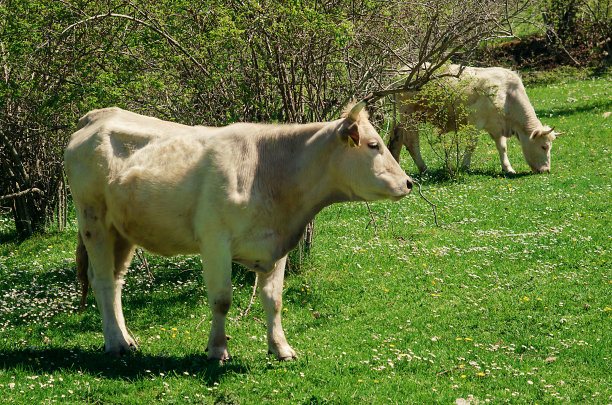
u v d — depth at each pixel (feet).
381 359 24.90
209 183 21.89
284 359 23.88
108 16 29.73
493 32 31.96
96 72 31.81
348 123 22.07
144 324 29.45
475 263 37.40
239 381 21.53
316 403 20.30
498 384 23.00
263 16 29.55
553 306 31.09
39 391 20.01
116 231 24.40
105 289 24.16
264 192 22.27
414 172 62.49
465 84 51.16
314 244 41.16
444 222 46.55
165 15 30.81
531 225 44.65
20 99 39.73
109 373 22.04
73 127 34.76
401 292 33.58
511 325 29.22
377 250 39.83
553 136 59.06
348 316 30.83
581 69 106.32
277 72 32.07
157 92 33.09
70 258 40.57
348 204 52.01
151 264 37.96
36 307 31.32
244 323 29.48
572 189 52.60
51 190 49.29
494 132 60.49
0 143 46.52
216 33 29.66
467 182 57.62
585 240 40.40
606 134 70.90
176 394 20.44
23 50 32.09
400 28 34.37
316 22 29.60
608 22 111.55
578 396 22.15
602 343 26.91
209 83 31.09
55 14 31.42
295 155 22.59
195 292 33.37
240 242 22.20
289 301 32.58
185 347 26.02
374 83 34.81
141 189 22.38
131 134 23.15
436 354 25.90
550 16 97.45
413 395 21.44
